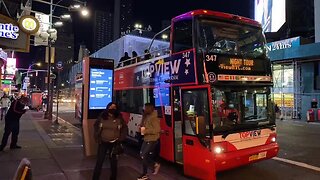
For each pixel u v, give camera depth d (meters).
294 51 29.53
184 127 8.30
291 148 12.82
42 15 23.48
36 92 41.38
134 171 8.48
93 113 10.24
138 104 11.70
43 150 10.75
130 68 12.63
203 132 7.28
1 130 16.45
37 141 12.72
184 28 8.62
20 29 9.48
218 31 8.35
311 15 45.25
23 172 3.64
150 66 10.70
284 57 30.53
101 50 23.42
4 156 9.67
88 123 10.05
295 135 16.97
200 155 7.73
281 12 40.59
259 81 8.68
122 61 13.79
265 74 8.92
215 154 7.47
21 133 15.30
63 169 8.27
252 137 8.28
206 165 7.55
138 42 17.39
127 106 12.81
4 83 37.38
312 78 30.36
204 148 7.61
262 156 8.39
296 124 24.72
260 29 9.20
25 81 59.41
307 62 30.72
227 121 7.84
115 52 19.47
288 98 32.56
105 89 10.63
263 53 9.05
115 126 7.12
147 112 8.02
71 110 43.88
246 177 8.54
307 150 12.38
